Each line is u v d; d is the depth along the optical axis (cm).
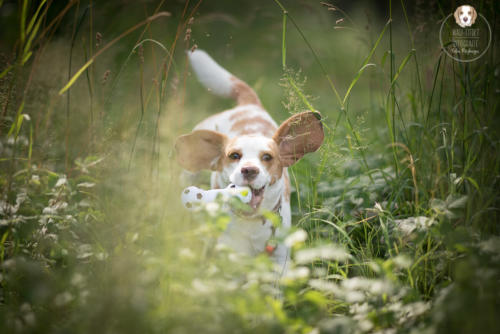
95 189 348
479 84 371
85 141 400
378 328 238
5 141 331
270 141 346
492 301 220
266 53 802
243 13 816
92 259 275
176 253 241
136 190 338
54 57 450
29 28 309
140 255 258
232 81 502
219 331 202
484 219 306
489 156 341
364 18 720
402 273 280
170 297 228
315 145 358
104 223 304
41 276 258
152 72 504
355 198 381
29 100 407
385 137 483
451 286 240
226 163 344
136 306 205
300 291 274
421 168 374
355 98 729
